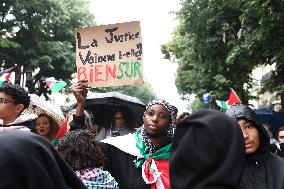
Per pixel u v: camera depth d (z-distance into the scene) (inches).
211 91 713.0
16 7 965.8
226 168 56.9
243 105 118.6
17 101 159.3
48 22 1036.5
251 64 480.7
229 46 558.9
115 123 279.3
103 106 285.3
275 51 421.1
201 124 59.3
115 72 200.1
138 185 136.5
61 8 1036.5
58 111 179.8
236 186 56.8
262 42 424.2
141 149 140.3
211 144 58.1
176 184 58.8
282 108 573.3
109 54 202.8
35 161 48.4
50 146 51.7
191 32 611.5
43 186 48.4
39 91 1085.8
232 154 57.7
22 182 47.5
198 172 57.6
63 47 1073.5
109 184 124.3
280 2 392.5
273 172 112.6
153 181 133.6
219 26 580.1
